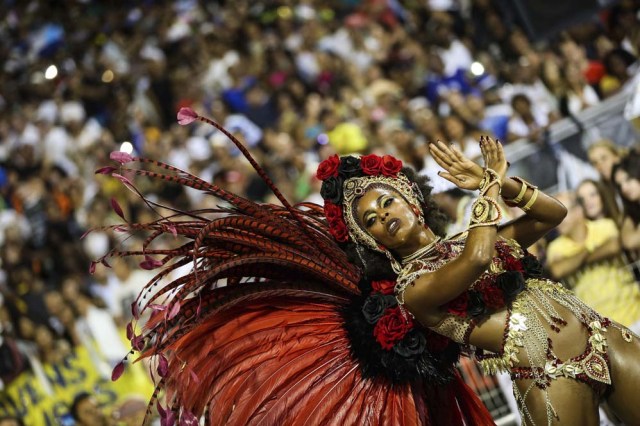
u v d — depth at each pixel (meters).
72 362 11.35
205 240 5.84
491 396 7.96
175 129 15.25
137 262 12.30
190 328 5.71
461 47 14.34
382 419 5.73
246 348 5.84
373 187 5.63
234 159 13.76
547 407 5.33
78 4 19.42
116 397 10.58
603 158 10.04
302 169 13.47
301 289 5.88
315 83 15.34
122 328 11.66
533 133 10.84
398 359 5.60
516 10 13.88
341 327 5.85
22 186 15.25
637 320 8.91
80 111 16.61
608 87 12.14
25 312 12.26
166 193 14.08
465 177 5.48
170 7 18.44
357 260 5.80
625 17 12.47
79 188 14.82
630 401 5.41
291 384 5.77
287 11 17.12
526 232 5.72
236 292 5.80
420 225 5.60
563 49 12.64
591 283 9.23
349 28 15.99
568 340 5.36
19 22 19.72
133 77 16.91
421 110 13.29
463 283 5.21
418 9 15.52
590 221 9.51
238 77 15.80
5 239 14.13
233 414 5.76
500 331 5.41
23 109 17.17
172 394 5.86
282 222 5.86
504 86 13.15
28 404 11.19
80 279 13.03
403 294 5.50
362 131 13.45
